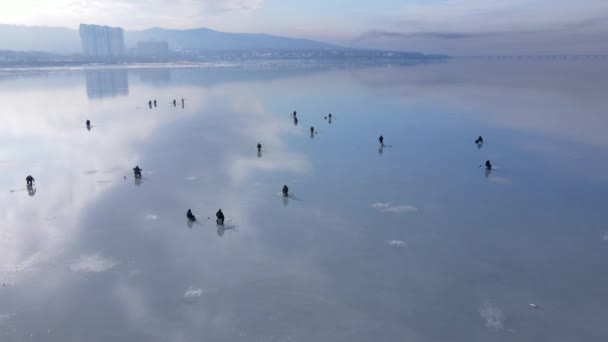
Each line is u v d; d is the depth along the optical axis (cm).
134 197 3300
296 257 2372
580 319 1834
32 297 1984
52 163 4253
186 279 2142
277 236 2638
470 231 2709
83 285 2089
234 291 2039
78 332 1745
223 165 4194
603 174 3934
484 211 3045
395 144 5131
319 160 4388
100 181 3694
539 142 5253
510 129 6059
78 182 3666
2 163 4234
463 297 1994
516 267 2262
